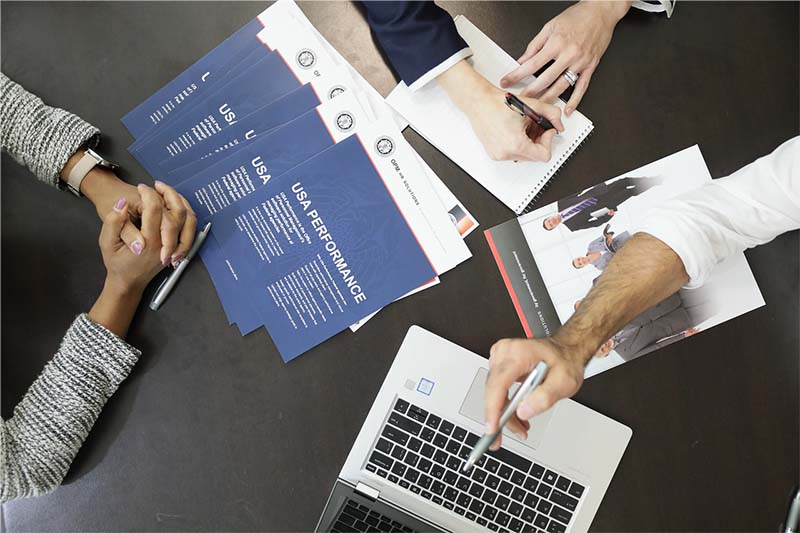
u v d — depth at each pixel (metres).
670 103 0.94
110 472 0.91
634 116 0.93
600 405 0.91
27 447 0.86
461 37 0.92
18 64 0.94
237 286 0.92
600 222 0.92
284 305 0.92
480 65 0.94
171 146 0.94
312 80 0.94
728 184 0.86
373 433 0.90
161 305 0.92
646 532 0.90
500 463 0.90
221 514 0.91
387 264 0.92
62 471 0.88
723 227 0.83
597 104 0.94
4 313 0.92
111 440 0.91
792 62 0.94
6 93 0.88
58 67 0.94
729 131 0.94
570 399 0.91
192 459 0.91
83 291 0.92
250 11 0.95
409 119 0.93
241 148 0.93
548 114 0.91
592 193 0.92
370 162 0.92
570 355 0.74
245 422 0.92
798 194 0.82
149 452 0.91
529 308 0.92
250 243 0.92
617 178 0.93
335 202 0.92
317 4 0.95
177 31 0.95
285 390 0.92
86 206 0.93
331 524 0.88
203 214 0.93
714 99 0.94
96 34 0.95
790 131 0.94
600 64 0.94
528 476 0.89
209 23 0.95
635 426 0.91
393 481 0.90
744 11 0.94
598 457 0.90
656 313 0.91
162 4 0.95
